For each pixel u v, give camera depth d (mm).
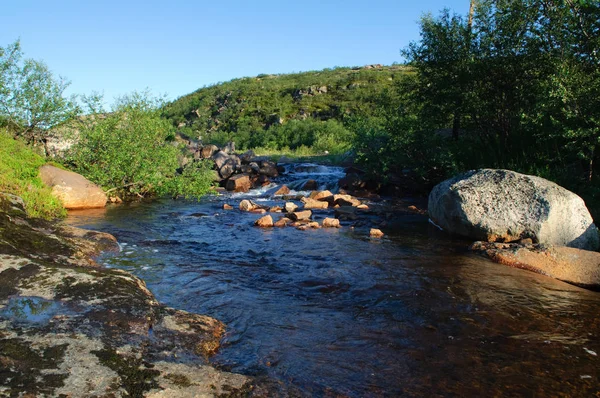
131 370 3404
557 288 6418
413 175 16672
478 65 13461
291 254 8078
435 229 10617
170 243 8773
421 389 3637
